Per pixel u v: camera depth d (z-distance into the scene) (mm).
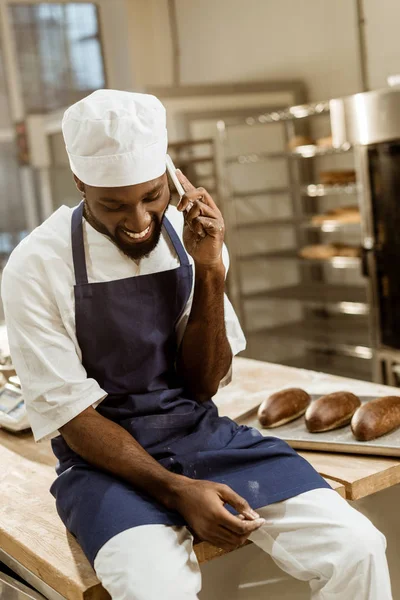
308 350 5227
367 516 1672
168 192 1447
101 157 1324
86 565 1283
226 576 1518
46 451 1872
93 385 1409
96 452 1358
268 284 5422
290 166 5203
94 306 1435
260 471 1396
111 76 6438
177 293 1506
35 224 6090
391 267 3707
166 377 1539
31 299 1417
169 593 1178
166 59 6340
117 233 1396
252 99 5180
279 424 1781
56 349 1415
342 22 4863
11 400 2072
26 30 6102
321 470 1557
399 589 1730
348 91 4934
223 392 2109
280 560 1354
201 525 1238
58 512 1428
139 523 1253
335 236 5219
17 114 6105
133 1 6223
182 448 1445
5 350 2242
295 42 5258
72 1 6195
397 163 3541
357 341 4586
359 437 1634
